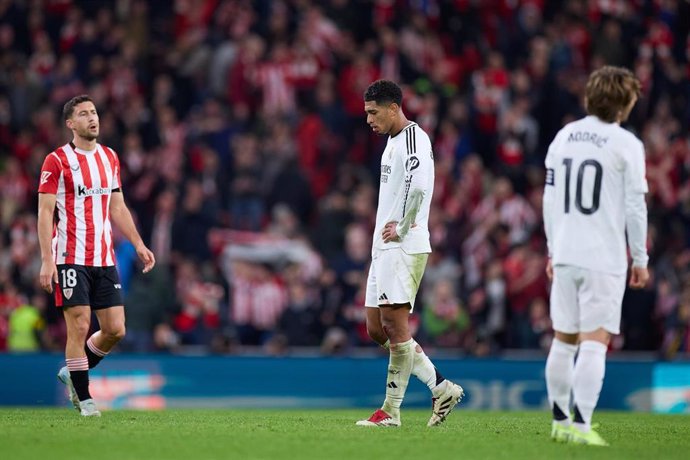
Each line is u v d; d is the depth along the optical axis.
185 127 65.38
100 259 29.31
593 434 23.33
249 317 57.72
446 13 73.50
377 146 67.19
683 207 66.94
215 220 60.50
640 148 22.91
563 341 23.48
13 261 56.97
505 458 21.03
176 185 61.66
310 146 65.81
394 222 26.48
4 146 66.25
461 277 59.00
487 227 60.31
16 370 45.47
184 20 71.19
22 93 66.50
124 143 63.25
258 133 65.25
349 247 58.72
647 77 71.94
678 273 59.22
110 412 33.56
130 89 66.69
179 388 46.69
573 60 72.31
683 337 55.00
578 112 69.88
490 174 64.75
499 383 48.28
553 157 23.64
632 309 57.97
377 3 71.81
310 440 23.20
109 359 45.88
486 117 67.44
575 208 23.12
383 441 23.28
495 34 72.94
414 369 27.56
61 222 28.97
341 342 54.59
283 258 59.47
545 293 56.78
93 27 68.44
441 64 70.38
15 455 20.58
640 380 48.47
